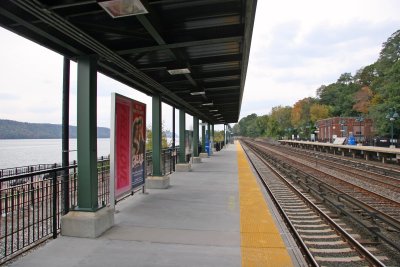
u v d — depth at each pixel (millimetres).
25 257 4953
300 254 5070
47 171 5719
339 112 98000
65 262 4750
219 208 8148
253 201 8992
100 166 9344
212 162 22438
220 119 37062
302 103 104250
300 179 14320
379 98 62312
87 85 6312
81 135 6277
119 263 4707
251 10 5145
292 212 8695
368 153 30688
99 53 6414
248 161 23344
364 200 10633
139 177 9492
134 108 8836
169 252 5133
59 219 6762
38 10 4527
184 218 7184
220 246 5395
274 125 108188
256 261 4766
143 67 8547
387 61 61188
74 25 5105
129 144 8508
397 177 17203
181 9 5660
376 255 5582
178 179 13531
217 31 6379
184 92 12250
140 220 7031
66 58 6598
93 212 6047
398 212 9000
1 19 5117
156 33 5844
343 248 5914
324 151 45750
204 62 8844
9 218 7109
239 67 10125
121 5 4461
